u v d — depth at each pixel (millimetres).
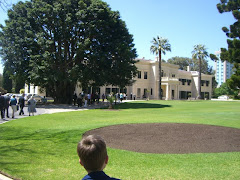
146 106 31062
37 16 31297
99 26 30656
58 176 5258
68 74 30719
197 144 8500
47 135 10117
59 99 34906
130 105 32562
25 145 8289
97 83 30922
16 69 30844
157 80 57281
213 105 33156
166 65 60219
